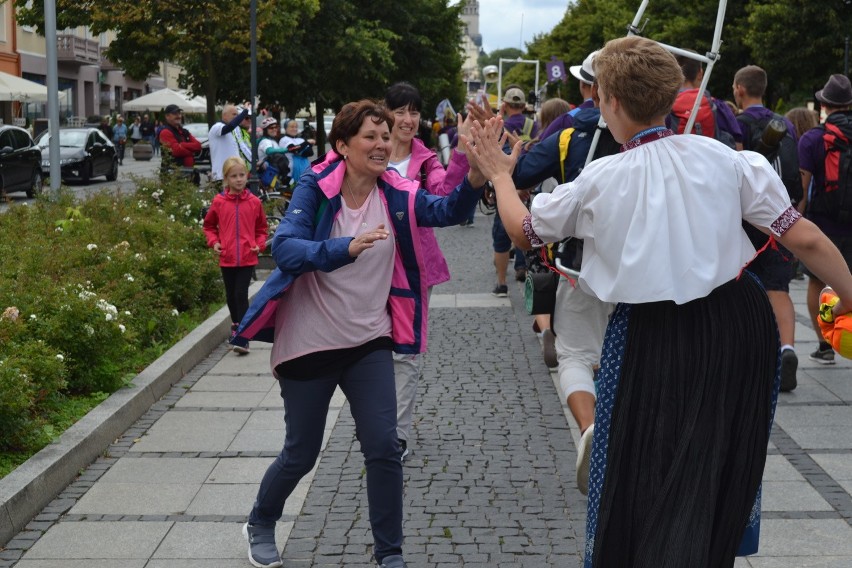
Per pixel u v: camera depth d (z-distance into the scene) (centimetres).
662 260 297
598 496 314
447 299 1147
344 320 405
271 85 3272
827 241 301
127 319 763
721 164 304
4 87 3431
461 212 399
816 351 806
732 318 304
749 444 305
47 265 821
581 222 312
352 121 404
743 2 3662
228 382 765
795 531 476
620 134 318
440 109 737
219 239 865
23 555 455
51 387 614
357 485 544
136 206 1191
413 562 446
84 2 2133
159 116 5600
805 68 3369
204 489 538
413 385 586
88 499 523
